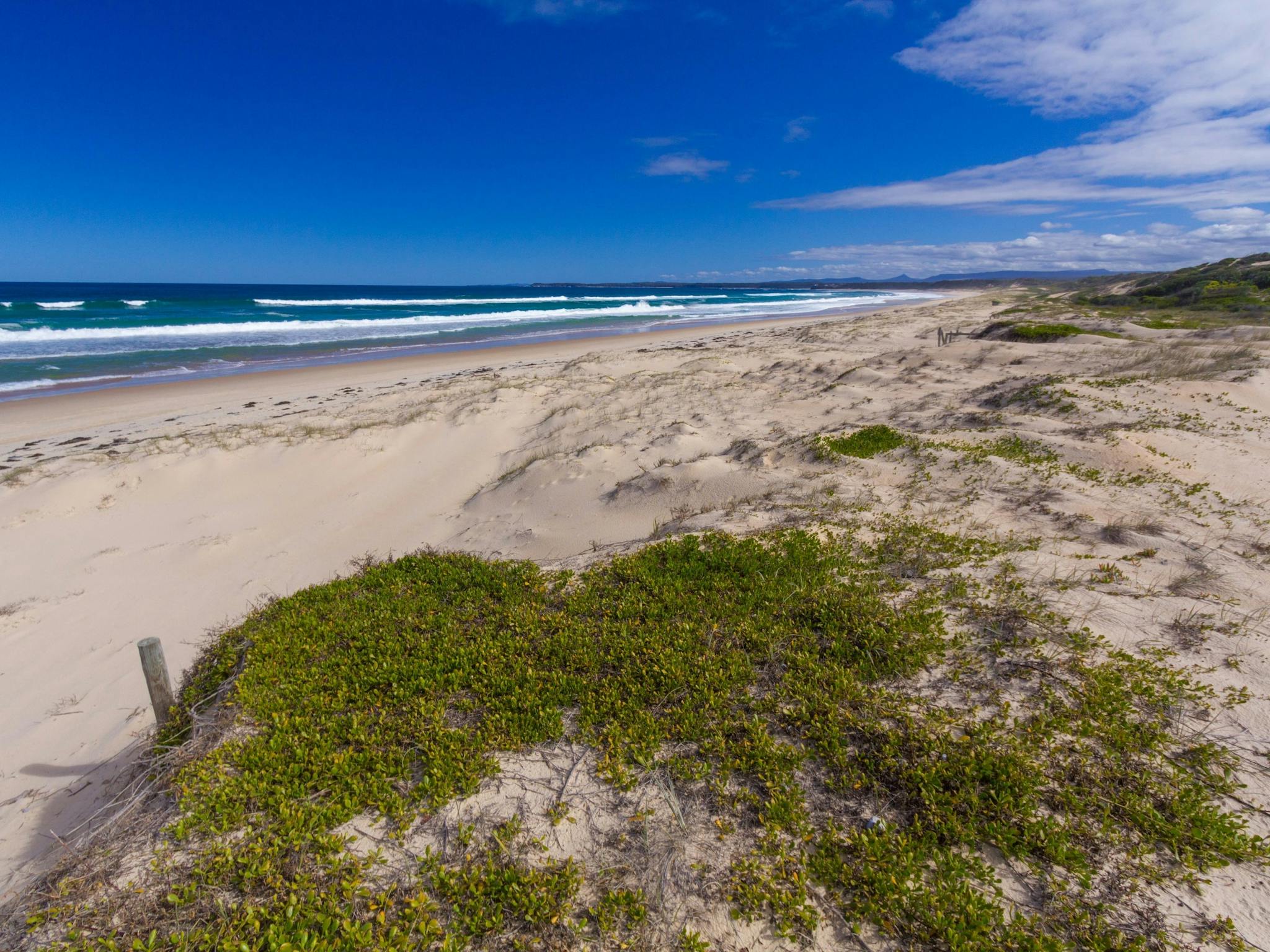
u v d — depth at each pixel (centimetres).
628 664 603
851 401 1825
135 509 1309
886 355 2512
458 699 584
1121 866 380
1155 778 431
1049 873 382
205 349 3541
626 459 1420
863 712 514
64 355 3209
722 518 1017
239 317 5212
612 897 388
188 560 1141
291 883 401
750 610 685
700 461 1316
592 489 1304
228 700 596
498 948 366
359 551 1191
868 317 5191
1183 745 455
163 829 457
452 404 1977
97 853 452
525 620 711
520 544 1134
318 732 540
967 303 6706
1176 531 818
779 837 424
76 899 409
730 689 560
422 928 374
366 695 591
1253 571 705
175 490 1389
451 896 395
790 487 1135
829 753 479
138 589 1047
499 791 477
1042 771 442
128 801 520
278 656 670
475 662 636
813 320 5988
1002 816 413
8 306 5284
